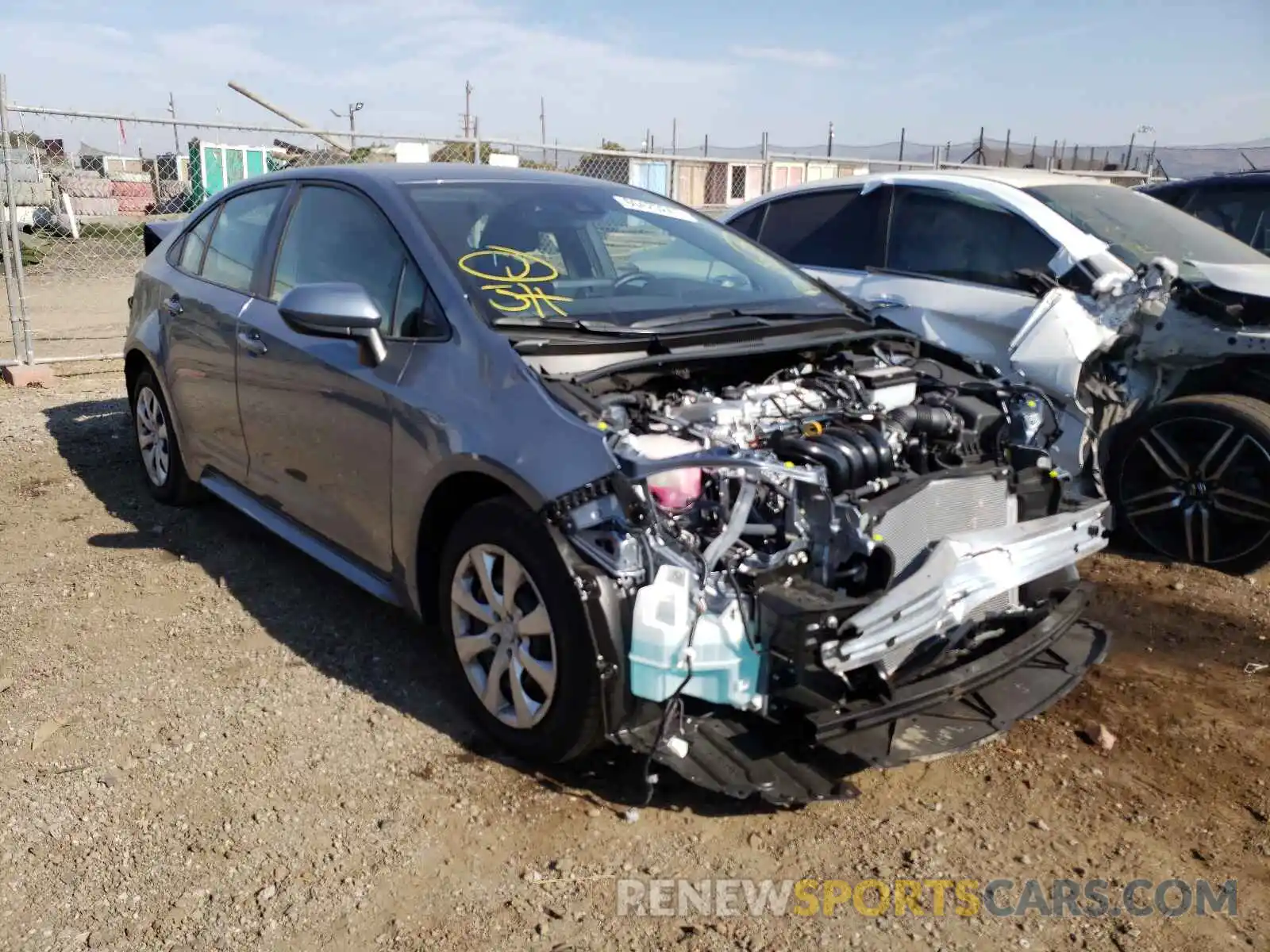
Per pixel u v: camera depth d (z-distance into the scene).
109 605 4.32
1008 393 3.75
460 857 2.81
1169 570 4.97
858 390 3.44
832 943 2.53
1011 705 3.25
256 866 2.76
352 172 4.18
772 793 2.71
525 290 3.56
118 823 2.93
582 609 2.81
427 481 3.30
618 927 2.57
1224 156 17.47
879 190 6.13
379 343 3.51
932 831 2.96
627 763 3.23
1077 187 5.99
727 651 2.74
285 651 3.93
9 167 8.51
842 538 2.83
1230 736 3.49
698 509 2.88
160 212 14.35
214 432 4.73
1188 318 4.87
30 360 8.77
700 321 3.62
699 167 14.23
